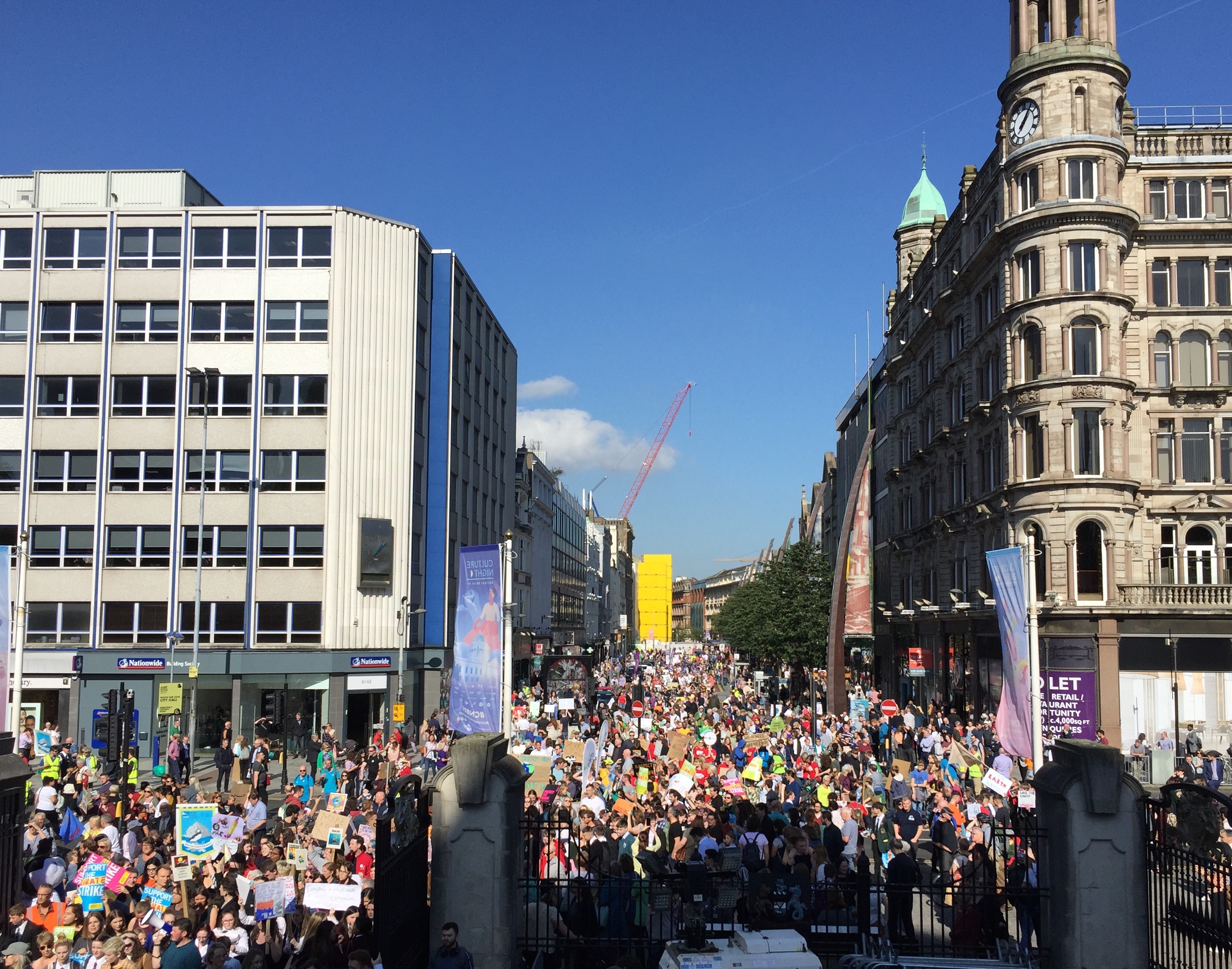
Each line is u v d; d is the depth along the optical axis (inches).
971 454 1851.6
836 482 4146.2
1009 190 1611.7
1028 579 815.7
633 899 514.9
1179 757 1320.1
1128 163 1594.5
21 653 896.3
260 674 1560.0
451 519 1956.2
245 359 1619.1
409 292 1712.6
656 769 936.9
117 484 1590.8
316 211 1638.8
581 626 4879.4
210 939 452.8
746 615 3034.0
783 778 880.9
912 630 2337.6
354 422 1633.9
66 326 1610.5
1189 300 1598.2
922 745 1212.5
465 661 751.7
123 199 1761.8
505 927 463.5
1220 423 1571.1
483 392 2313.0
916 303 2390.5
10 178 1774.1
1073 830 463.2
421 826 475.8
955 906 527.5
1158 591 1499.8
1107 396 1507.1
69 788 884.6
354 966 375.2
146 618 1574.8
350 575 1611.7
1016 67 1608.0
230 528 1595.7
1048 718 1507.1
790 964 412.2
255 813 737.6
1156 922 458.6
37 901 486.6
